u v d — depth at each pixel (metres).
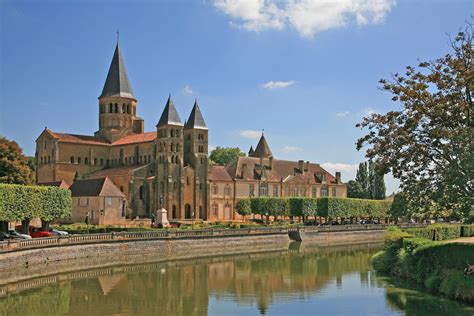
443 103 42.19
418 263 52.56
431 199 43.97
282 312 42.47
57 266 64.31
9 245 56.88
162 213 111.75
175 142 139.25
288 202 133.00
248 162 161.38
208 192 144.88
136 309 43.91
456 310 39.97
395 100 44.03
